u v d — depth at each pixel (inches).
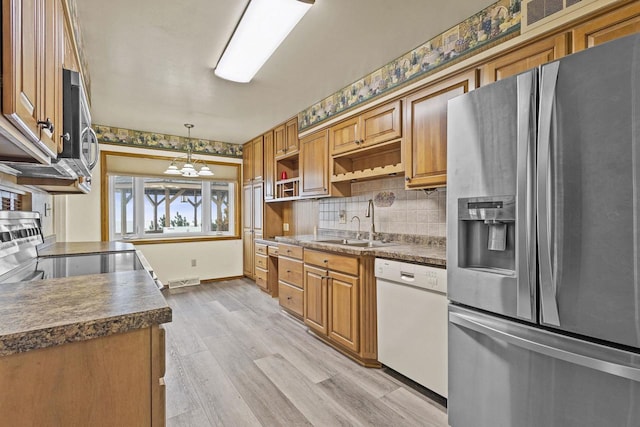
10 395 26.6
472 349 58.8
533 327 49.8
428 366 75.1
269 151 177.0
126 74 106.7
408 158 92.6
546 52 64.4
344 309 97.6
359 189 127.3
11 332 25.8
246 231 205.8
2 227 65.4
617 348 41.9
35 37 36.4
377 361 91.6
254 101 132.9
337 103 123.3
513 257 55.7
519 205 50.1
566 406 46.6
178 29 81.7
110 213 175.3
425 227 101.8
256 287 186.4
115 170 169.8
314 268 112.5
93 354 29.6
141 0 70.2
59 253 87.4
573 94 44.8
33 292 37.4
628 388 41.2
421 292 76.7
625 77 40.6
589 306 43.6
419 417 69.4
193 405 73.9
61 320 28.5
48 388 27.9
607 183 42.1
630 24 53.8
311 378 85.7
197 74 107.0
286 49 92.2
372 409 72.2
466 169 59.6
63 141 53.3
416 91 91.0
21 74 31.0
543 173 47.1
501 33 72.1
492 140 55.2
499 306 53.7
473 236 61.6
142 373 31.7
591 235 43.4
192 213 202.5
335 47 91.4
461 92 79.5
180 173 162.7
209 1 71.0
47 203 120.2
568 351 45.3
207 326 123.7
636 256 40.0
